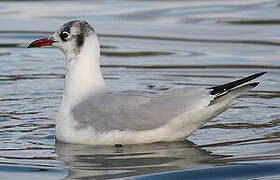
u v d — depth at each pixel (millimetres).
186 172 9711
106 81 16438
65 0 26656
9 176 9633
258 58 18750
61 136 11742
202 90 11273
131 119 11266
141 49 20016
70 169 9930
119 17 23578
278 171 9695
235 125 12664
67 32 12109
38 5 25578
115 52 19672
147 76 17016
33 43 12344
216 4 25594
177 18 23547
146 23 22906
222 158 10422
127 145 11438
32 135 12102
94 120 11477
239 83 10883
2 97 14961
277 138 11602
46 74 17422
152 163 10211
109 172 9734
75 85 12047
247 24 22484
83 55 12078
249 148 10984
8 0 26469
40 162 10352
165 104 11250
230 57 18969
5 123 12875
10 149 11141
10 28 22031
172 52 19625
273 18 23047
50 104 14445
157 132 11297
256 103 14359
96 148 11250
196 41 20812
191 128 11430
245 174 9586
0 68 17969
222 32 21688
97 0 26531
